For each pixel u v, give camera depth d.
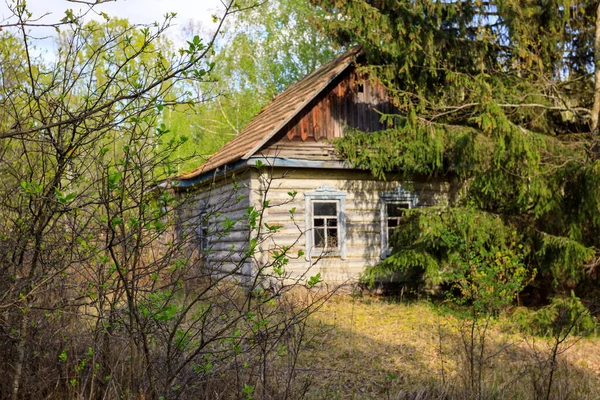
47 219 4.13
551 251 10.58
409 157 11.92
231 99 28.39
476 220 10.74
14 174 4.41
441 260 11.44
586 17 12.23
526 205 10.98
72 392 4.64
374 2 11.50
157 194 3.94
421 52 11.43
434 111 11.56
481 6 11.58
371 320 10.20
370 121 14.09
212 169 13.92
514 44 11.36
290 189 13.11
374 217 13.88
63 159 3.94
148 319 3.82
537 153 10.22
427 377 6.84
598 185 9.49
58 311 4.36
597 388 6.61
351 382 6.58
